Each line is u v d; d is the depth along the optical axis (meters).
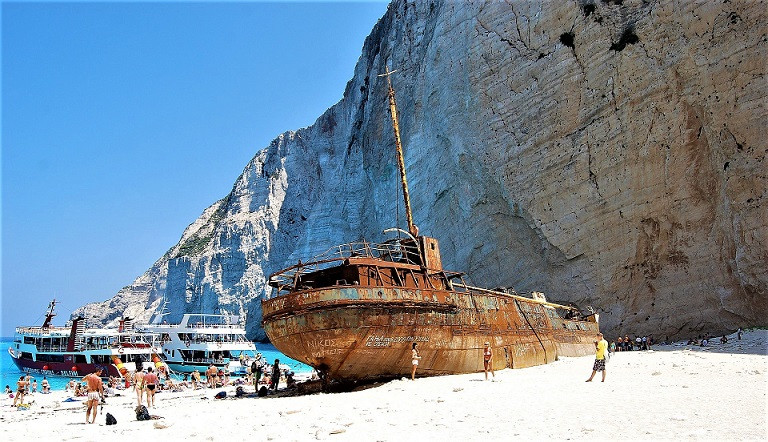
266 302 22.67
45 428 16.09
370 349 21.23
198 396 29.03
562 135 49.50
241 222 140.88
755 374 18.78
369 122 88.19
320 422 13.26
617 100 46.47
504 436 10.47
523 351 27.86
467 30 59.44
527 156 51.41
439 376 23.33
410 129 71.94
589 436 10.12
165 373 44.91
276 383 25.72
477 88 55.94
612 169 46.44
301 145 148.00
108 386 38.47
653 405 13.13
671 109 43.88
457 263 59.22
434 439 10.50
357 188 103.81
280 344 22.03
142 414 17.00
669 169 44.06
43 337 56.09
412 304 22.25
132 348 51.22
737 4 40.91
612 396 14.95
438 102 63.56
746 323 40.84
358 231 95.69
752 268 38.81
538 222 50.22
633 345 44.69
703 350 33.22
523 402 14.69
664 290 45.06
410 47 82.62
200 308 136.88
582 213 47.91
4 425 17.50
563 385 18.19
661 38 44.50
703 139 42.88
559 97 49.94
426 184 66.19
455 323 23.98
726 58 41.03
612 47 47.09
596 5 48.56
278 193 145.88
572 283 48.94
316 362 21.33
